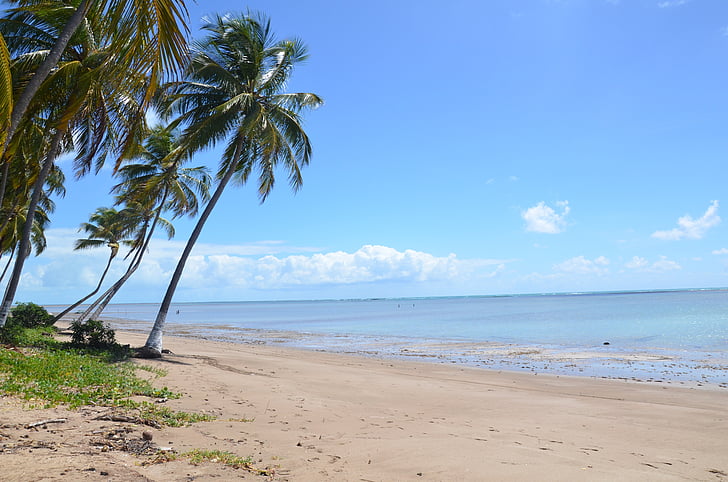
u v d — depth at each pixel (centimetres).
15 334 1552
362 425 788
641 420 916
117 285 2677
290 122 1808
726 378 1536
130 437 558
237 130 1791
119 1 716
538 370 1781
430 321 5912
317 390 1192
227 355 2025
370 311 12000
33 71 1291
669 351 2291
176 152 1800
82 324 1692
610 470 554
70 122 1394
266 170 1892
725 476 570
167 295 1714
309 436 673
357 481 468
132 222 2666
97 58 1344
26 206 2698
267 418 798
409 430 761
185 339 3253
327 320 7044
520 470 528
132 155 1628
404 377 1536
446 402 1102
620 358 2086
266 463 509
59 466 409
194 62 1686
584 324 4403
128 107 1455
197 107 1831
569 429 829
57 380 910
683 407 1066
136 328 5125
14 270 1559
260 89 1827
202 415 762
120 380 1001
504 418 923
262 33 1830
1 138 732
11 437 500
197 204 2797
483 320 5734
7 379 861
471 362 2033
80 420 622
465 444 654
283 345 2931
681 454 674
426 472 509
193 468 456
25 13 1395
